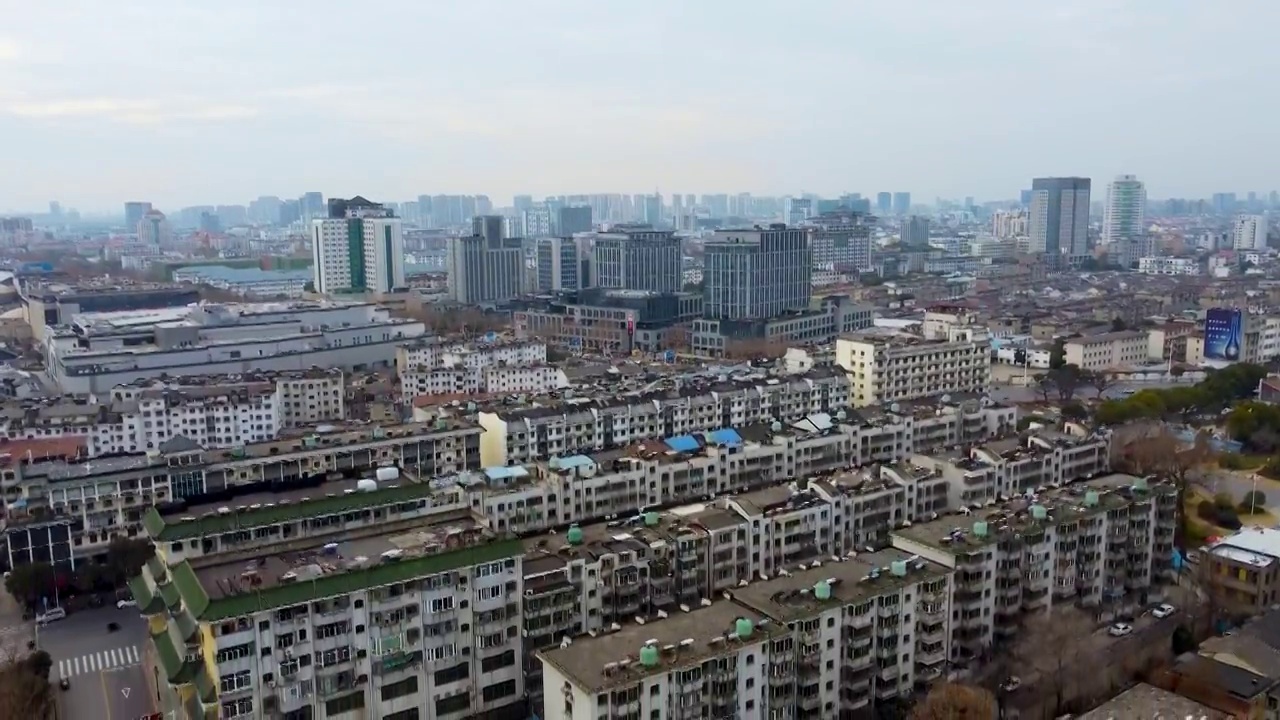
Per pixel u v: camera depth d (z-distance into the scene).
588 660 199.38
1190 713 193.38
